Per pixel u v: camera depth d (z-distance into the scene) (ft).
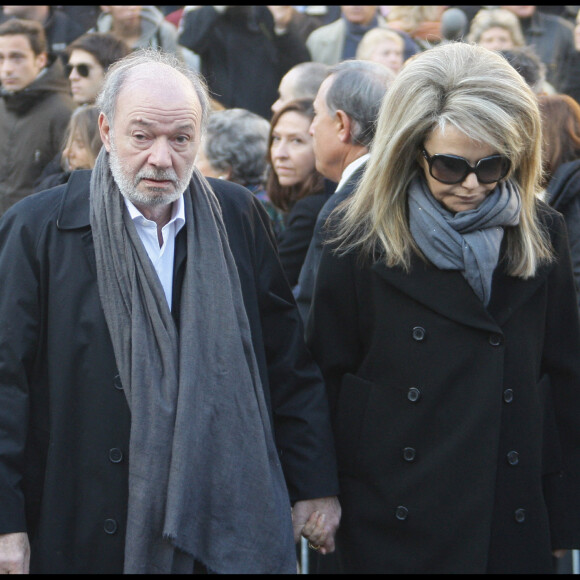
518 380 11.27
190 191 11.21
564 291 11.69
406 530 11.31
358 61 14.05
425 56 11.07
